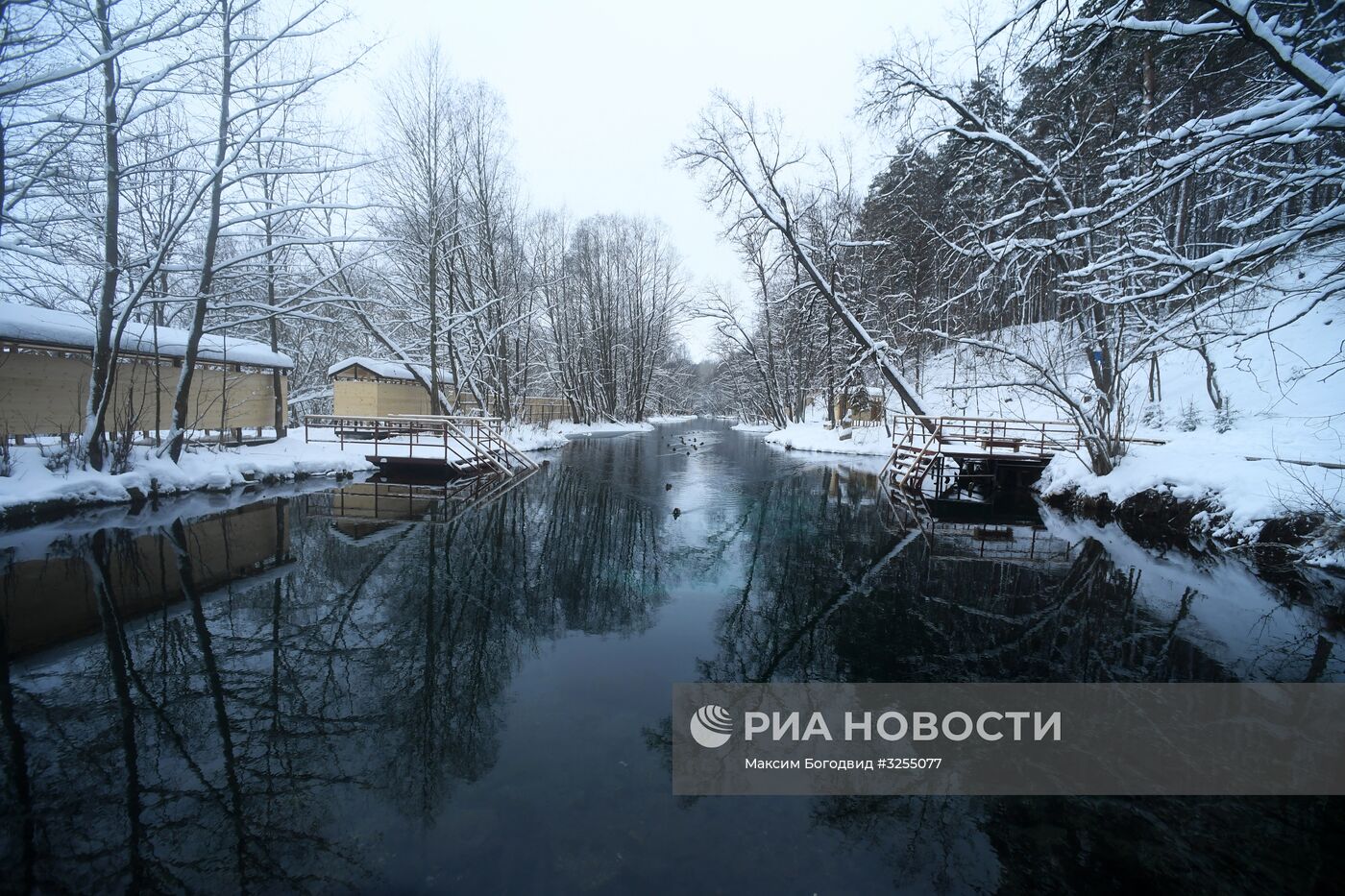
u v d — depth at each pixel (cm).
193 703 452
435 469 1736
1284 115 531
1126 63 895
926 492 1579
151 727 416
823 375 3105
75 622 608
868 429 2762
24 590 695
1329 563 762
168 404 1443
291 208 1176
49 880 278
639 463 2177
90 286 1169
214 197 1157
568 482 1672
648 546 970
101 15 986
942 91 1302
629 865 289
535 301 3184
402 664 527
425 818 321
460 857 293
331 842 303
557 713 443
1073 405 1193
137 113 1014
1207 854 308
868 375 2902
